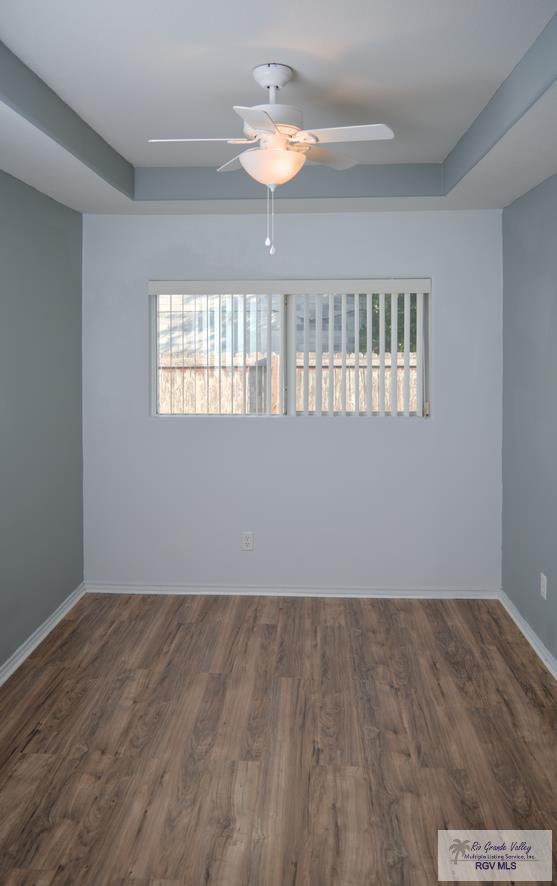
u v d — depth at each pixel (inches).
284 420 191.0
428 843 95.5
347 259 187.5
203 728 124.2
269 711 130.1
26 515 155.0
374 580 192.5
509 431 180.7
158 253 189.9
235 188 169.3
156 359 195.2
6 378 144.6
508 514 182.7
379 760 114.5
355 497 191.3
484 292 186.2
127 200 170.1
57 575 174.7
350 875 89.7
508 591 183.0
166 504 194.4
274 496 192.7
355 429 190.2
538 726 124.6
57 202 172.1
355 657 153.4
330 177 167.8
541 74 98.5
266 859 92.5
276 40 101.9
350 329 191.3
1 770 111.6
